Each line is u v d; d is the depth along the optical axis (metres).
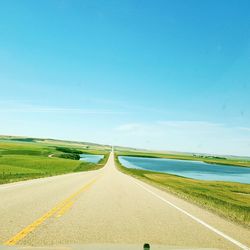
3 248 6.51
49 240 7.48
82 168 80.00
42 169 60.47
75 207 13.33
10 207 12.68
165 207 14.59
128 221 10.49
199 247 7.20
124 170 76.38
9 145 182.62
